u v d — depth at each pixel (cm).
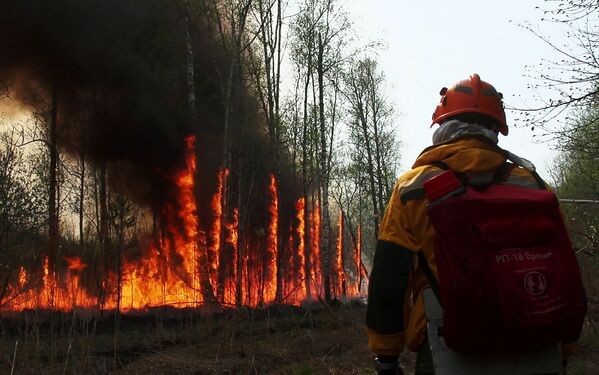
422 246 165
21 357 579
